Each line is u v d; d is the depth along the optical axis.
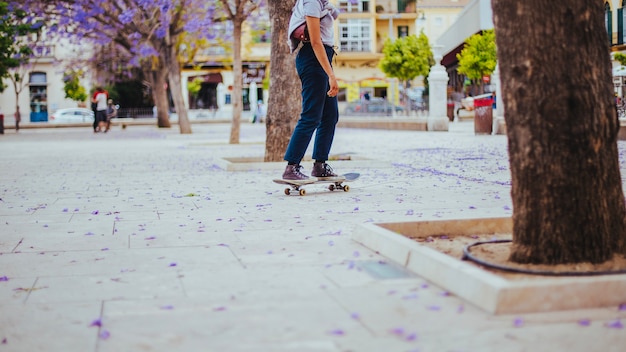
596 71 3.84
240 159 13.09
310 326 3.11
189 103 66.56
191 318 3.30
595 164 3.87
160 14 26.66
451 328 3.03
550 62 3.78
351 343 2.88
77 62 41.22
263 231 5.65
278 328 3.10
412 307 3.35
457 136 24.67
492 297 3.24
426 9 79.25
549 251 3.88
